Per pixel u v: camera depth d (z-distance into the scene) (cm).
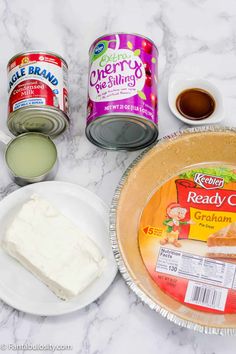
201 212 54
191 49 62
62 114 54
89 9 63
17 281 53
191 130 54
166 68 61
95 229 55
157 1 63
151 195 56
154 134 54
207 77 61
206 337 53
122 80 51
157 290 52
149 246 53
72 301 51
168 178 56
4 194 57
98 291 52
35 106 52
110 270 53
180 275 52
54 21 63
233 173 56
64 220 53
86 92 60
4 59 61
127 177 53
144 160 54
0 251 54
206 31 63
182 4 63
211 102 58
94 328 53
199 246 53
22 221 52
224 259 53
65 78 55
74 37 62
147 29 63
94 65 52
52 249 51
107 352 52
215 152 56
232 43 62
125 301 54
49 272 50
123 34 52
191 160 56
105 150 58
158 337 53
